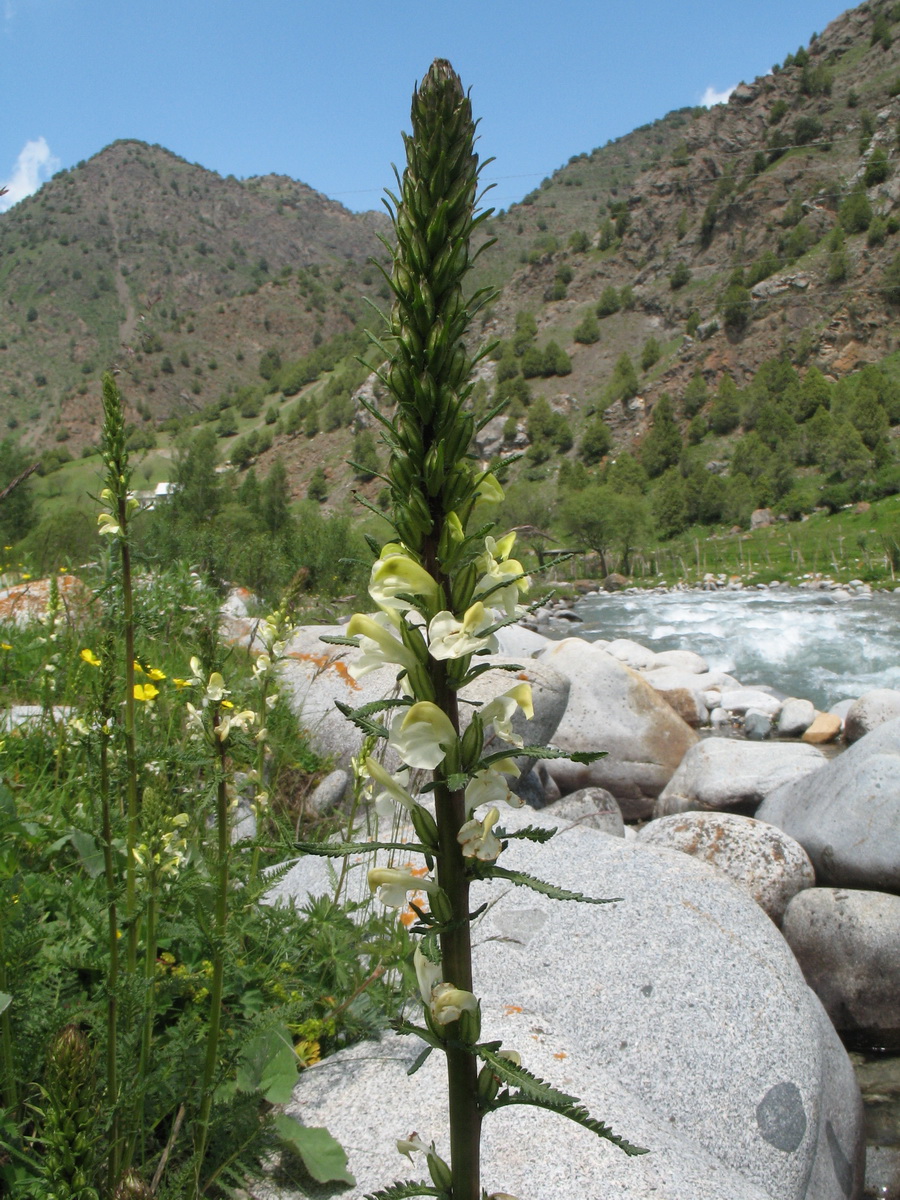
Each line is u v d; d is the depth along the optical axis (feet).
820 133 444.55
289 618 12.30
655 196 485.15
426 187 4.51
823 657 65.00
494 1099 4.48
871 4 533.55
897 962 17.04
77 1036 4.91
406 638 4.57
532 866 15.20
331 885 12.53
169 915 8.69
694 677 52.90
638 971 12.71
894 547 137.59
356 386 463.42
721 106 507.71
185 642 19.77
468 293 4.99
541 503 200.75
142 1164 7.21
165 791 7.93
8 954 7.60
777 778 28.96
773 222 412.16
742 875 20.59
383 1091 9.52
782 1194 10.37
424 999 4.48
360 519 99.81
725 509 228.02
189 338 611.88
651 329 425.28
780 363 317.42
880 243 343.26
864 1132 13.50
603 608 109.40
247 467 450.30
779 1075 11.50
